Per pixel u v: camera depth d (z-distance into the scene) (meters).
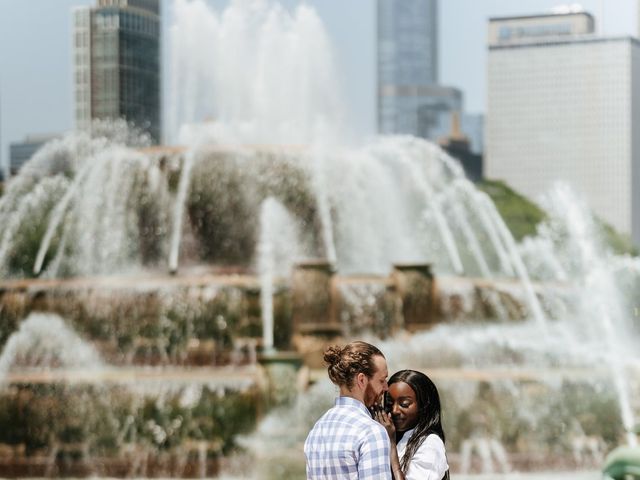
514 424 16.80
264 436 16.19
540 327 19.28
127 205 23.11
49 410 16.75
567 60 139.62
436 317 18.47
